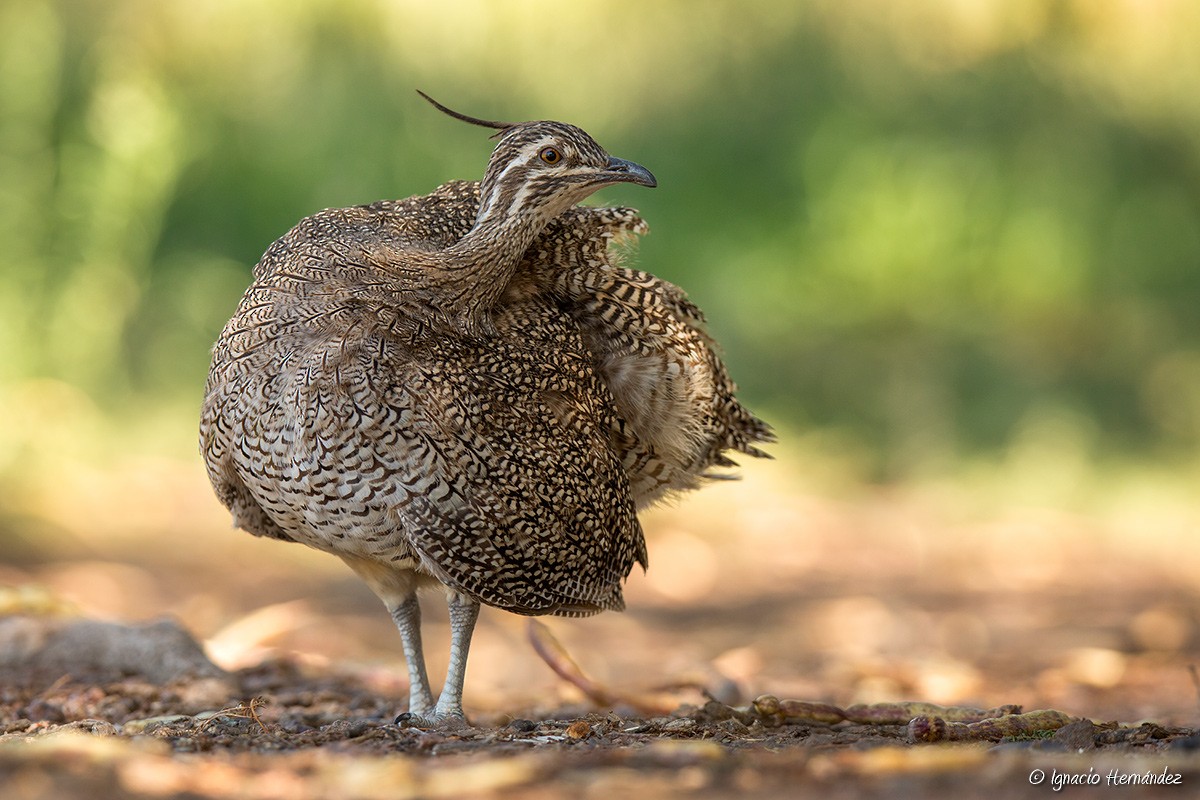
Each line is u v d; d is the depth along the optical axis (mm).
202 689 7699
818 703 6621
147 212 16344
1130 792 4359
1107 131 20250
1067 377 20312
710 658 11141
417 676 6816
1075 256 20312
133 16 16703
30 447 15500
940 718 5945
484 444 6258
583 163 6719
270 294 6457
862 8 18906
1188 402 20297
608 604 6848
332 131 17516
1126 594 14383
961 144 20094
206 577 13875
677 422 7129
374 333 6246
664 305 7152
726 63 18922
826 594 14578
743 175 19750
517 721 6340
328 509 6242
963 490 18922
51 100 16062
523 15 17328
